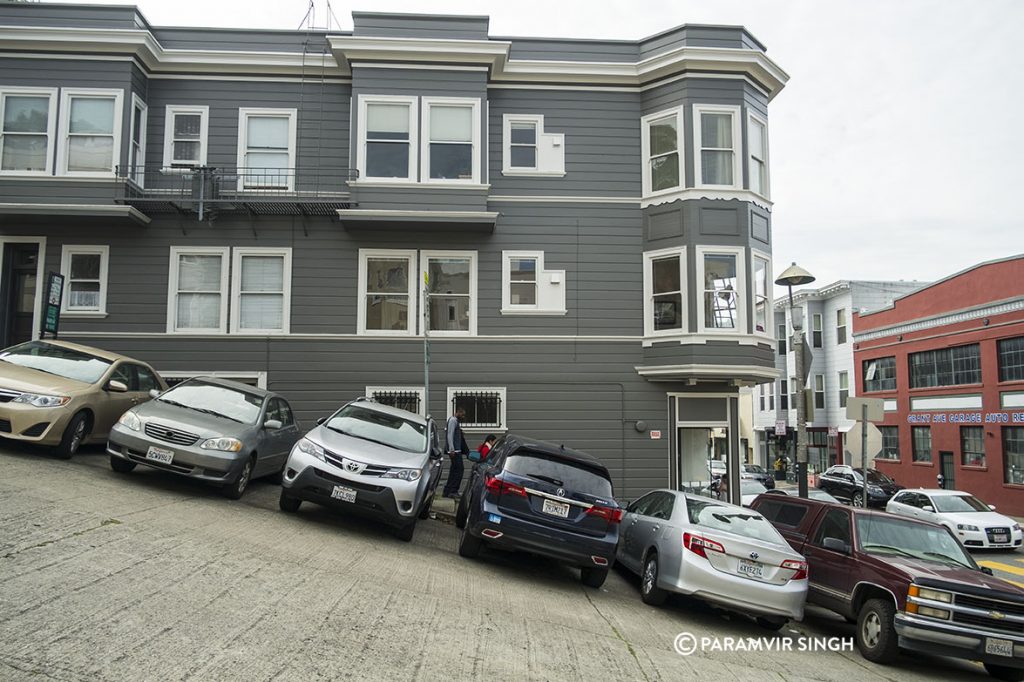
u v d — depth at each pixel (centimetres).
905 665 870
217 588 657
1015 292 2772
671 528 975
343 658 560
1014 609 827
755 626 973
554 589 951
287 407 1306
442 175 1697
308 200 1664
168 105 1748
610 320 1766
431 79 1712
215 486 1113
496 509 945
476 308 1748
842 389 4116
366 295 1736
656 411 1750
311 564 795
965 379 3027
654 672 667
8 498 817
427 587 808
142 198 1639
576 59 1819
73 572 631
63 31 1631
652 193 1784
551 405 1738
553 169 1794
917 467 3291
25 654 478
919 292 3338
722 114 1766
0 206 1609
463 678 567
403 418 1153
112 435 1016
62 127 1639
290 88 1769
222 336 1702
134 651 507
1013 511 2714
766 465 5125
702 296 1700
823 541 1020
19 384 1056
